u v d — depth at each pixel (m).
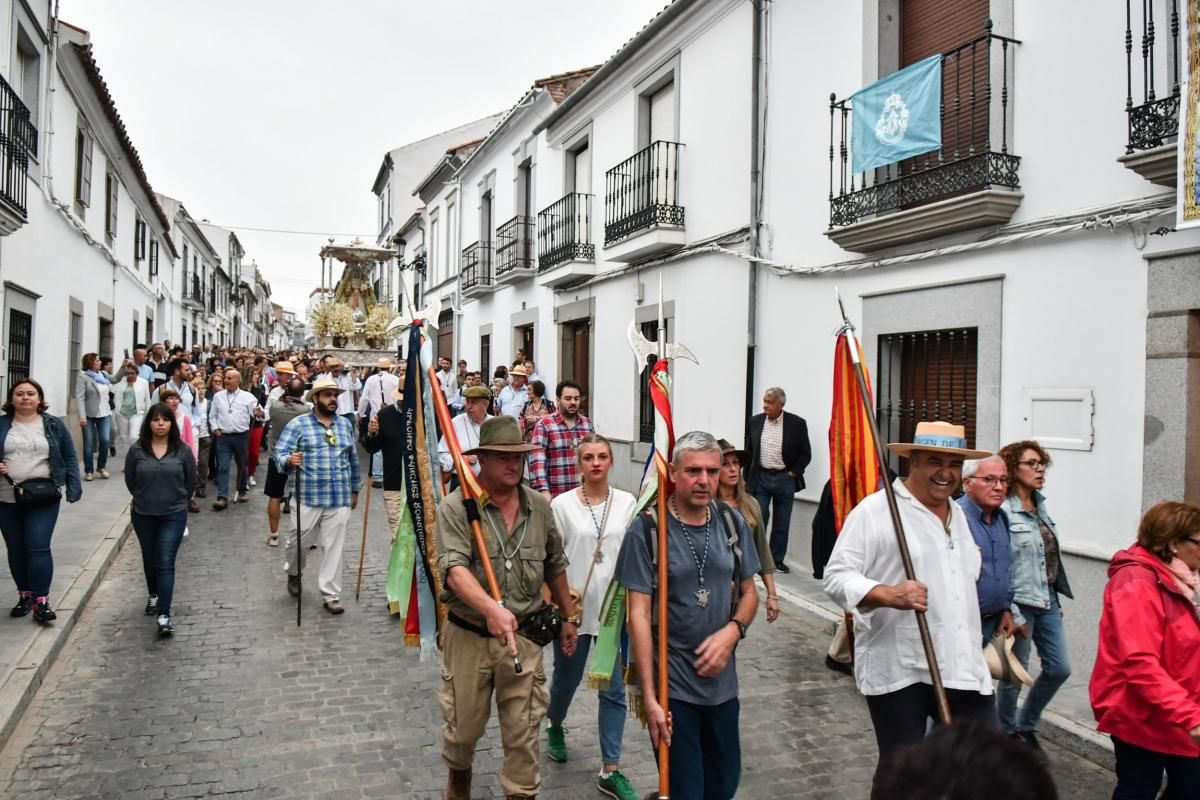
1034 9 6.19
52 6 11.89
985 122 6.79
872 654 3.39
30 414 6.05
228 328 55.66
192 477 6.48
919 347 7.42
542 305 16.70
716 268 10.34
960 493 5.03
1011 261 6.35
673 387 11.33
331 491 6.96
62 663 5.65
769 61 9.29
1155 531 3.28
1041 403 6.08
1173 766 3.17
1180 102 4.93
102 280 16.50
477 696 3.65
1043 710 4.92
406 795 4.04
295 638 6.32
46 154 11.86
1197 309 5.12
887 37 7.83
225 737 4.62
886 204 7.38
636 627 3.22
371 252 21.94
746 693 5.48
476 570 3.67
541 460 6.54
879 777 1.27
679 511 3.40
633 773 4.36
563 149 15.31
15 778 4.11
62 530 9.02
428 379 4.51
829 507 6.10
